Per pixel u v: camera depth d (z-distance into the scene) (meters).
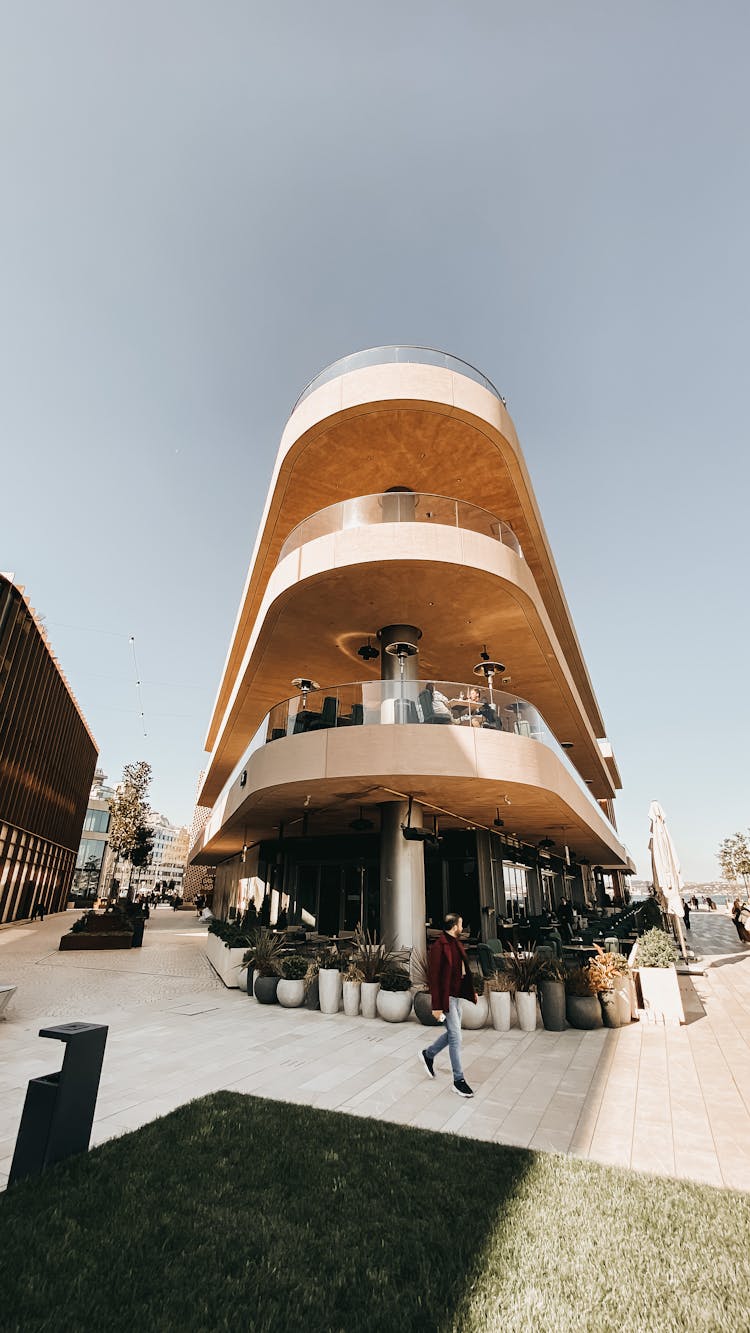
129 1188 3.54
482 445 12.75
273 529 15.07
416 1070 6.29
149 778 39.66
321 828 17.88
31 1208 3.28
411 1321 2.51
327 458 13.09
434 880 17.34
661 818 16.92
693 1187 3.69
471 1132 4.66
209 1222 3.23
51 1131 3.78
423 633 13.58
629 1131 4.72
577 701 18.92
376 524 11.14
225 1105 5.01
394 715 10.88
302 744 11.20
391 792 11.79
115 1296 2.62
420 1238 3.12
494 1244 3.05
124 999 10.36
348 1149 4.19
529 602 12.27
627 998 8.68
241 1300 2.61
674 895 15.74
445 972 5.93
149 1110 4.96
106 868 59.62
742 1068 6.45
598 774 26.05
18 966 14.55
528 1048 7.27
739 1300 2.62
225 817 17.00
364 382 12.00
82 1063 4.07
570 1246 3.04
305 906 19.45
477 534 11.48
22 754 27.03
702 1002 10.57
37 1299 2.56
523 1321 2.50
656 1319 2.51
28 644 26.58
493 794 11.93
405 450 12.88
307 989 9.72
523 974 8.79
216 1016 8.91
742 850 56.59
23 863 28.48
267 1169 3.86
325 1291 2.69
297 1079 5.91
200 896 48.28
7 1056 6.60
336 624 13.19
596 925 18.86
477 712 11.38
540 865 23.08
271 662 15.30
